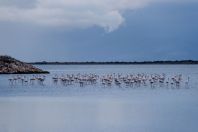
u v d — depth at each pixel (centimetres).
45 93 8006
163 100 6550
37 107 5784
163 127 4253
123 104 6044
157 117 4828
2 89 9131
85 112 5262
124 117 4850
